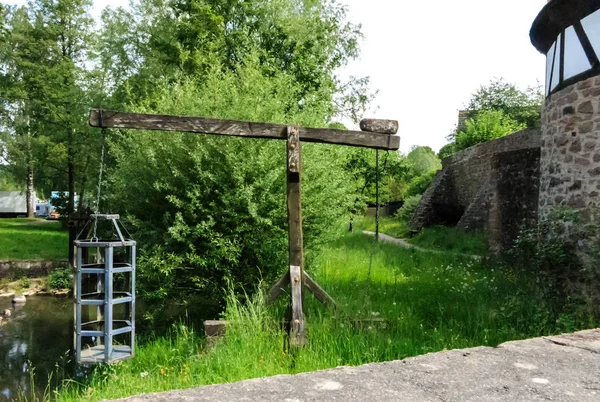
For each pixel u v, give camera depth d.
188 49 16.28
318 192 8.42
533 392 2.35
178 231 7.42
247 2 17.50
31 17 29.17
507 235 12.20
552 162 8.34
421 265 11.57
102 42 22.14
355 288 8.49
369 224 30.50
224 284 7.73
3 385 7.81
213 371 4.89
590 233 7.04
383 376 2.54
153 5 21.33
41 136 26.86
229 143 7.74
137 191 8.29
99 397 4.71
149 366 5.88
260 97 8.62
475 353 2.99
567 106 7.86
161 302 7.81
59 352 9.84
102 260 6.07
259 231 7.62
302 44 17.19
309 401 2.17
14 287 16.75
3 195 51.38
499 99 39.38
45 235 24.12
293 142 5.93
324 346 5.23
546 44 8.84
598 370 2.69
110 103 20.80
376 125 6.15
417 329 6.06
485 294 8.03
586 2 7.34
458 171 22.83
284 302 6.76
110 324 4.97
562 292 7.24
